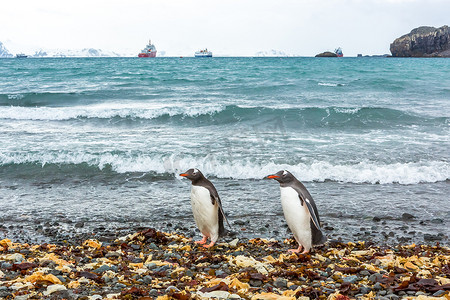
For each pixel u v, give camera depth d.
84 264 6.23
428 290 5.15
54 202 10.59
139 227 8.77
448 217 9.56
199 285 5.32
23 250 6.83
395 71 55.72
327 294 5.09
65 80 40.88
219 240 8.01
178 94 30.59
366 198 10.88
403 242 8.00
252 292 5.11
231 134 18.05
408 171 12.83
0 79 41.97
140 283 5.42
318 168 13.02
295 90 33.12
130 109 22.28
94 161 13.85
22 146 15.32
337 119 21.25
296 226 6.79
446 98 29.62
